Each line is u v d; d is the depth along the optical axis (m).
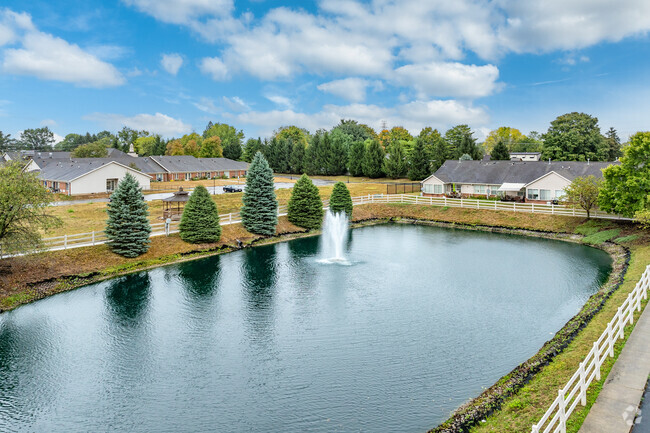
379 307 28.25
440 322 25.55
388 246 47.47
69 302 29.84
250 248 47.06
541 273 35.44
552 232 51.97
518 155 97.88
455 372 19.73
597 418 13.16
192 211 45.28
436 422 16.12
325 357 21.55
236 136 195.88
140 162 98.06
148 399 18.28
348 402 17.64
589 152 88.19
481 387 18.39
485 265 38.53
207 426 16.38
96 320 26.70
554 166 67.56
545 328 24.31
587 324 22.45
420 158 99.56
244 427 16.25
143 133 197.50
